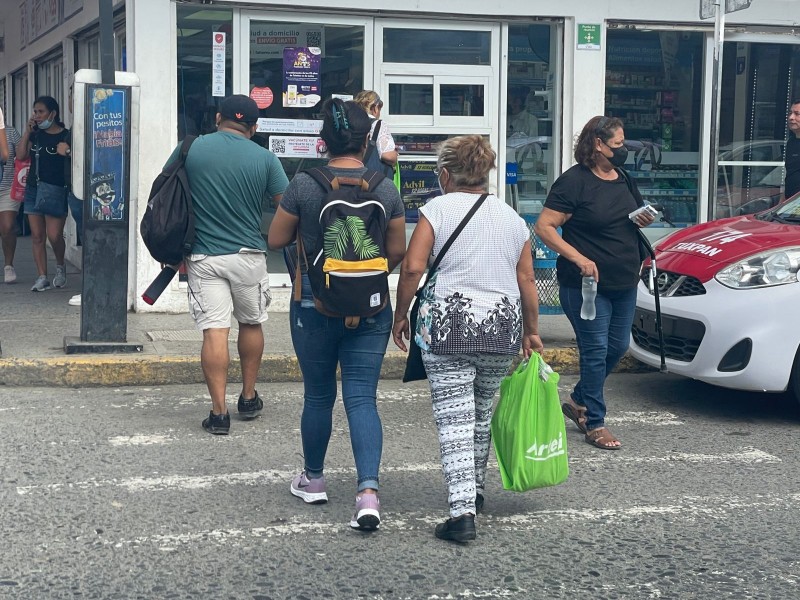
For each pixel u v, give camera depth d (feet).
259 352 21.89
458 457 15.17
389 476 18.52
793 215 25.23
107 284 26.20
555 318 32.71
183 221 20.02
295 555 14.76
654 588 13.92
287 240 15.48
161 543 15.08
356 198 14.97
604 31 34.94
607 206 19.65
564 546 15.34
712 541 15.65
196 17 32.07
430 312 15.07
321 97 33.40
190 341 27.89
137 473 18.28
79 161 25.67
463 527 15.07
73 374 24.88
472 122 34.78
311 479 16.78
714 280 22.49
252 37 32.65
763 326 21.79
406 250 15.79
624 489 18.06
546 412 15.58
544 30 35.04
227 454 19.57
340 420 22.16
